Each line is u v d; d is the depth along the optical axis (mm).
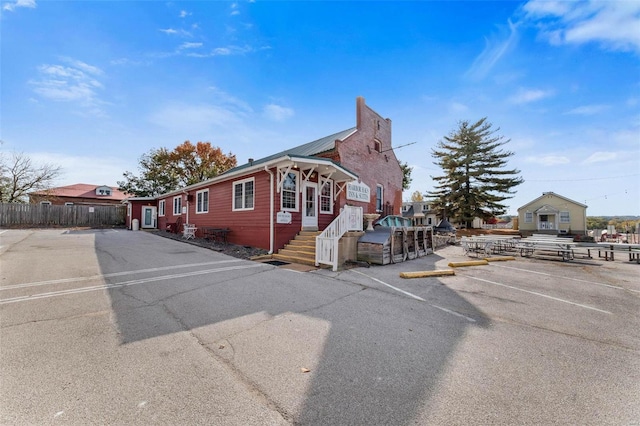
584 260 10258
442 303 4832
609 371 2586
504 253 12531
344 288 5793
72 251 9758
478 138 28016
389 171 18578
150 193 31562
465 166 28141
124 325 3615
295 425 1837
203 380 2371
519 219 31875
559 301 4977
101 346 2998
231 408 2002
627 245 9938
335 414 1952
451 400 2121
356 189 15000
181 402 2061
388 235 9102
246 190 11945
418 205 34125
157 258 8922
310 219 11883
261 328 3607
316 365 2666
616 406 2053
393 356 2869
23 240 12930
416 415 1941
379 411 1985
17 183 26266
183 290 5367
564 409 2016
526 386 2322
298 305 4605
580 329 3678
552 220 29781
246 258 9438
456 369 2607
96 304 4434
